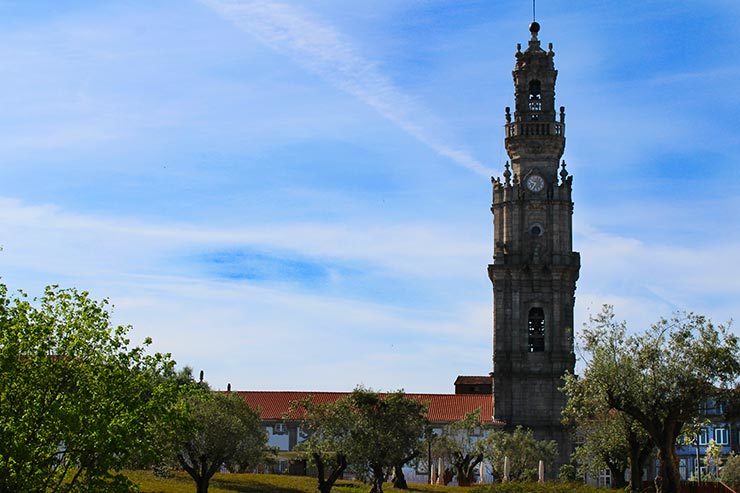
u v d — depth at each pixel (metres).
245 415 77.94
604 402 68.75
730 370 66.50
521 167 133.25
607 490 73.88
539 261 130.38
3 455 39.00
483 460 120.56
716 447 125.38
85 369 42.62
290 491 83.19
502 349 129.12
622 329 69.38
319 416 86.00
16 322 41.28
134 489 42.28
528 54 135.88
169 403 44.91
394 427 85.75
